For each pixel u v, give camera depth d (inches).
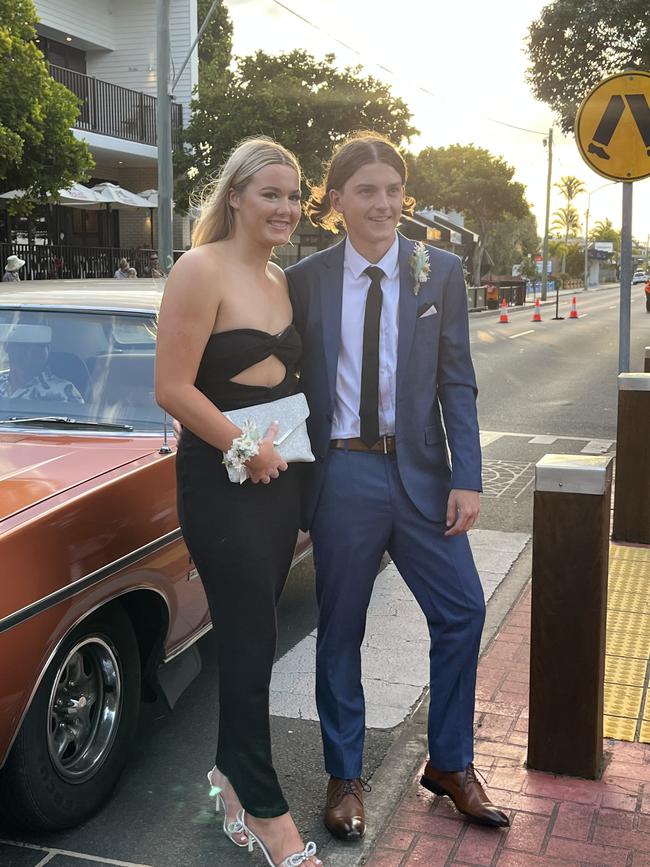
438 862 110.5
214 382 105.1
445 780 120.0
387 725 147.3
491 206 2063.2
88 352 154.6
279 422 105.7
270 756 109.3
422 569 117.6
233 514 105.0
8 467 126.0
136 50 1053.2
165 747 142.4
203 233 109.2
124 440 139.3
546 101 756.0
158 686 136.0
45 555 106.7
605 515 122.9
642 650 166.9
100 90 979.9
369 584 118.0
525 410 472.7
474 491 115.0
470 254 1946.4
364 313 114.2
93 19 1022.4
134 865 112.9
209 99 980.6
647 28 674.8
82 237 1007.0
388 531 116.7
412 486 114.9
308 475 116.3
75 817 117.1
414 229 1167.0
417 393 114.9
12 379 152.4
